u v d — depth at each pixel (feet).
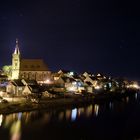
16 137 216.33
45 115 300.40
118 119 299.58
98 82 604.90
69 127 252.62
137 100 499.51
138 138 224.74
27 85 401.90
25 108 324.19
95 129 249.55
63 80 497.46
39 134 226.38
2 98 351.05
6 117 281.33
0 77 486.79
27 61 531.50
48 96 396.37
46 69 532.73
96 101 450.30
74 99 406.62
